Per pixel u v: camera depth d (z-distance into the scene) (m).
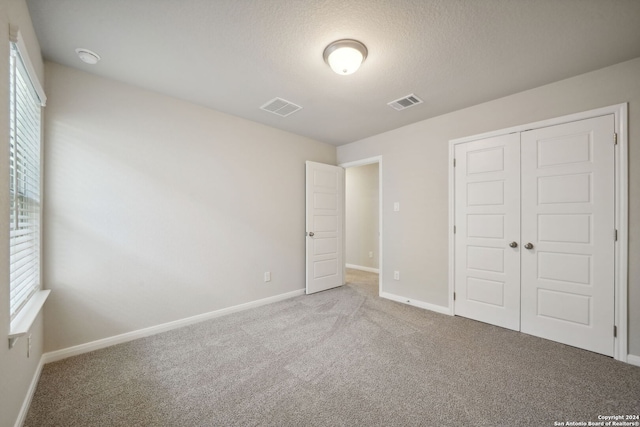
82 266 2.21
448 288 3.09
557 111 2.38
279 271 3.66
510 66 2.15
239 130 3.24
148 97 2.56
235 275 3.20
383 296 3.76
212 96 2.69
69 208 2.15
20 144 1.59
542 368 1.97
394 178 3.65
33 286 1.84
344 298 3.72
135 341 2.41
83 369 1.97
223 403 1.62
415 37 1.80
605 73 2.16
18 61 1.47
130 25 1.70
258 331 2.64
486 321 2.81
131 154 2.46
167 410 1.56
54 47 1.92
